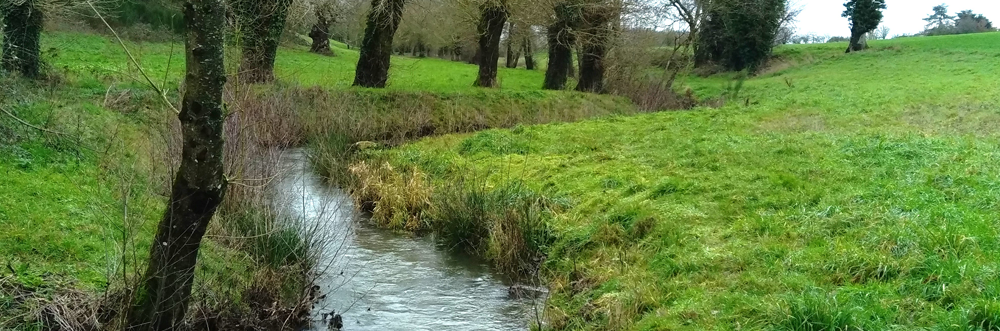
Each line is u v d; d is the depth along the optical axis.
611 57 33.81
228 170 10.35
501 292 9.60
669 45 43.72
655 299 8.01
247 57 17.38
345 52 46.41
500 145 17.95
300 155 17.94
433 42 51.25
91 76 19.44
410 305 8.99
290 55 36.19
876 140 15.15
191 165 5.76
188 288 6.33
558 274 9.95
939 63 44.28
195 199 5.84
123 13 28.83
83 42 25.98
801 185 11.63
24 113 11.80
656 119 23.30
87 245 7.84
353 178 15.12
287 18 22.95
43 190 9.20
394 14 26.17
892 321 6.44
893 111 23.36
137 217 7.25
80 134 11.70
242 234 9.43
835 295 6.95
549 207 12.09
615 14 29.97
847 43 61.91
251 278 8.52
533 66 55.03
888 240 8.24
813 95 32.59
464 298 9.32
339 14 32.34
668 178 12.67
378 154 17.45
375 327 8.20
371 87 25.97
